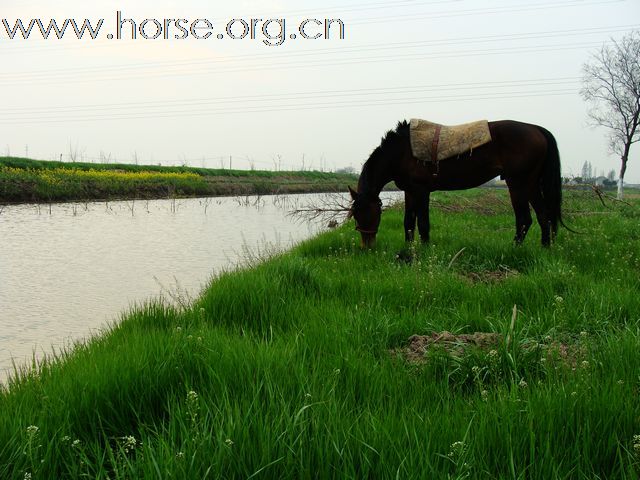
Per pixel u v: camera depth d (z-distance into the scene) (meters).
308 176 64.44
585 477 2.30
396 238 10.17
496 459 2.43
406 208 8.84
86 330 6.07
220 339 4.07
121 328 4.85
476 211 17.02
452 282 6.06
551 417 2.68
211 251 11.73
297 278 6.19
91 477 2.49
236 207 26.77
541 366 3.57
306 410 2.86
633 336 3.89
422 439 2.57
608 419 2.68
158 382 3.30
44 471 2.53
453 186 8.46
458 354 3.86
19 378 3.87
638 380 3.24
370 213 8.51
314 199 36.72
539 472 2.35
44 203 25.38
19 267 9.77
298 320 4.91
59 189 27.19
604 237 9.35
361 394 3.31
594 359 3.51
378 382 3.41
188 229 16.27
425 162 8.27
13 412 3.04
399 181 8.68
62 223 17.41
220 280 6.18
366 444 2.46
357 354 3.97
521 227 8.40
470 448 2.50
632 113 27.75
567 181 20.56
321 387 3.24
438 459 2.43
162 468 2.37
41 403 3.12
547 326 4.65
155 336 4.12
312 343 4.19
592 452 2.51
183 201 30.50
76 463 2.63
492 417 2.74
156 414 3.14
